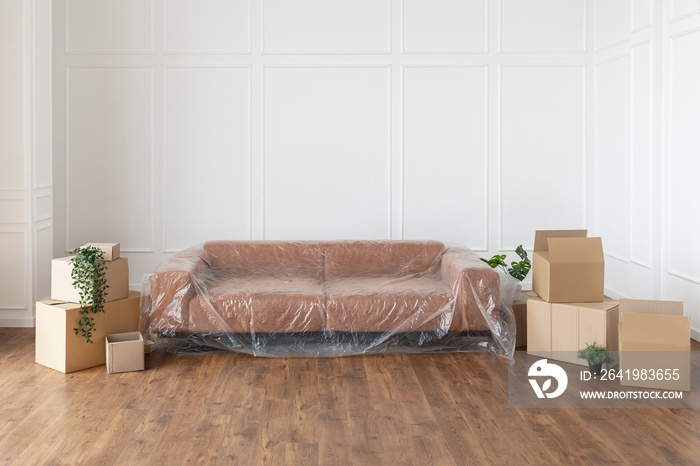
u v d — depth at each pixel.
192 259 4.53
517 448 2.85
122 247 6.11
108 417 3.18
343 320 4.17
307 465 2.68
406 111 6.09
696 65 4.38
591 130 6.14
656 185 4.91
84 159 6.04
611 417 3.20
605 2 5.80
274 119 6.07
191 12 5.96
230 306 4.16
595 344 3.91
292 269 4.93
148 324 4.19
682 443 2.89
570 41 6.09
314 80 6.05
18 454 2.77
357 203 6.15
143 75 5.99
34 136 5.01
